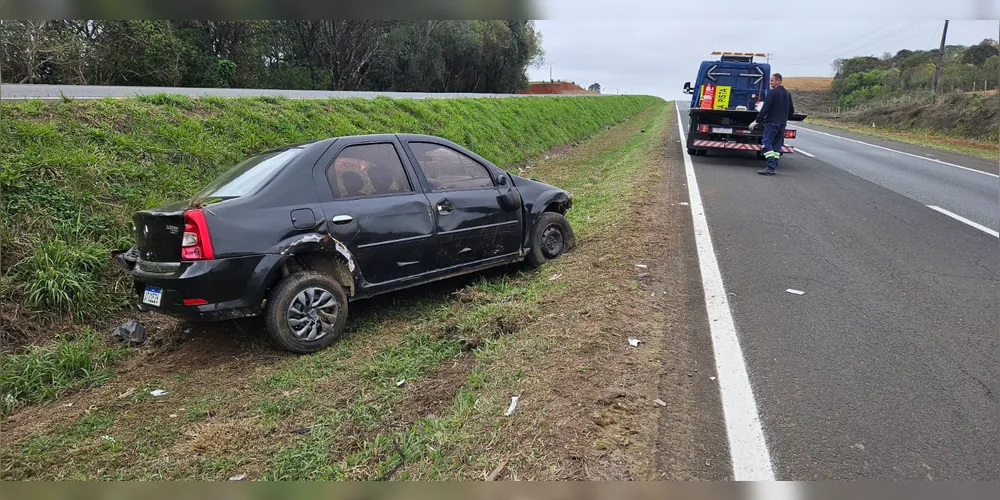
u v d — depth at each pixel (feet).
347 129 35.86
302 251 14.20
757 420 9.94
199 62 92.02
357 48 127.13
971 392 10.69
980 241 21.25
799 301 15.35
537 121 64.59
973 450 9.07
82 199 19.35
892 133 89.04
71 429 11.58
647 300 15.26
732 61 46.83
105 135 23.30
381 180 15.99
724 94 46.14
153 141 24.76
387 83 140.97
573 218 26.32
